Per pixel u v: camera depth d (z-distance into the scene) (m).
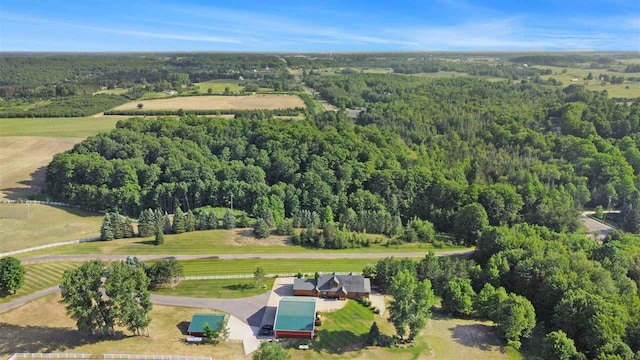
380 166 187.25
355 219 152.38
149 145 189.00
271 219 151.50
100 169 166.88
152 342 90.94
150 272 111.19
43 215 156.62
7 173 189.00
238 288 112.94
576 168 195.12
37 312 100.00
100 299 89.94
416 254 137.75
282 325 93.38
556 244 124.44
